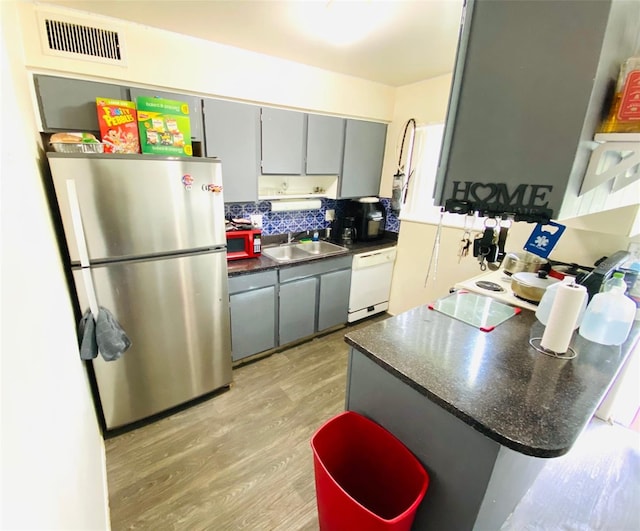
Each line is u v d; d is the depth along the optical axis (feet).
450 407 2.91
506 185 2.38
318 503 3.86
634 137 2.00
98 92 5.80
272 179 9.20
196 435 6.10
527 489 4.74
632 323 4.28
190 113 6.69
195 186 5.77
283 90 7.80
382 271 10.64
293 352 8.99
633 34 2.39
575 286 3.64
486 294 5.57
